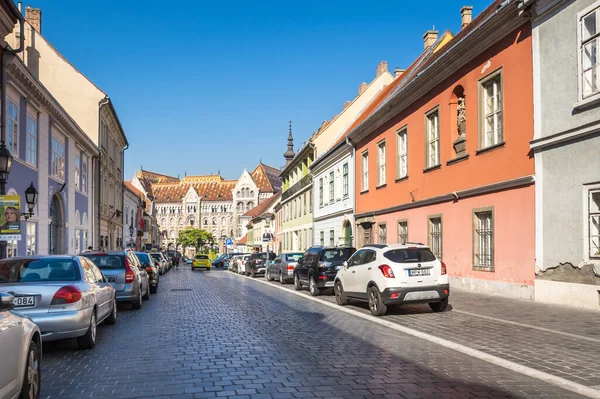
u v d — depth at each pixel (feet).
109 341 31.42
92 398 19.20
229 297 61.72
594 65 39.99
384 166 86.33
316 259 62.75
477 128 56.44
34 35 119.75
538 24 46.03
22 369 16.40
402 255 41.88
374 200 89.35
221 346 29.01
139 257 70.18
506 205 50.93
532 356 25.17
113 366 24.44
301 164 158.51
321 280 60.85
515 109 49.65
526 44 48.06
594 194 40.40
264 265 115.34
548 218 44.65
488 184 53.98
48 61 120.06
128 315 44.75
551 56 44.39
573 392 19.19
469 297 51.03
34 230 70.79
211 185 557.33
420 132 70.74
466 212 58.54
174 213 543.80
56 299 26.81
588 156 40.32
